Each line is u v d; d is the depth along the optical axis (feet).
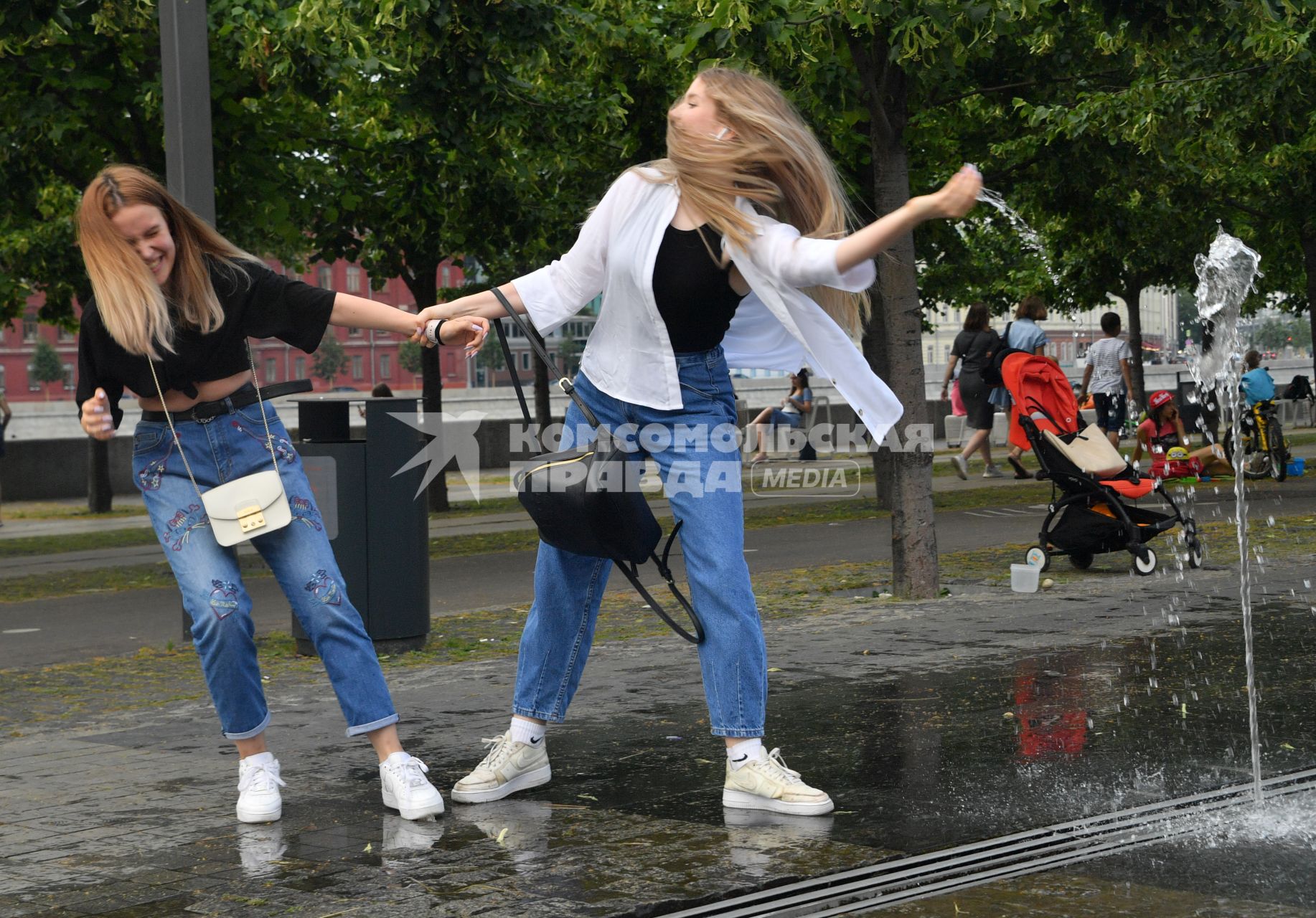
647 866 11.39
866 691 18.67
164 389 13.17
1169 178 50.65
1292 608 25.25
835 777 14.17
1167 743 15.39
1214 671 19.48
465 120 38.83
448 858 11.78
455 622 28.02
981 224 60.23
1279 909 10.05
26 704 20.93
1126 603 26.53
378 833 12.66
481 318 13.38
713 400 13.32
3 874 11.77
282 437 13.61
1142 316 213.46
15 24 32.01
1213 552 34.63
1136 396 98.37
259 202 40.29
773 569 35.42
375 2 34.96
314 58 35.65
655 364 13.14
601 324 13.42
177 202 13.06
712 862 11.45
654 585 33.01
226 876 11.50
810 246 12.20
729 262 12.87
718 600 13.19
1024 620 24.85
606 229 13.21
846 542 41.65
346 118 45.62
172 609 32.42
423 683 20.88
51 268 53.57
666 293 12.89
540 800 13.74
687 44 26.78
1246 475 60.95
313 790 14.44
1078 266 81.66
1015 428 32.12
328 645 13.38
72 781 15.29
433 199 45.21
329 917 10.37
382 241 48.39
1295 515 43.34
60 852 12.40
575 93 45.29
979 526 43.62
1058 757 14.84
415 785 13.19
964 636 23.21
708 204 12.60
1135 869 11.07
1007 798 13.24
